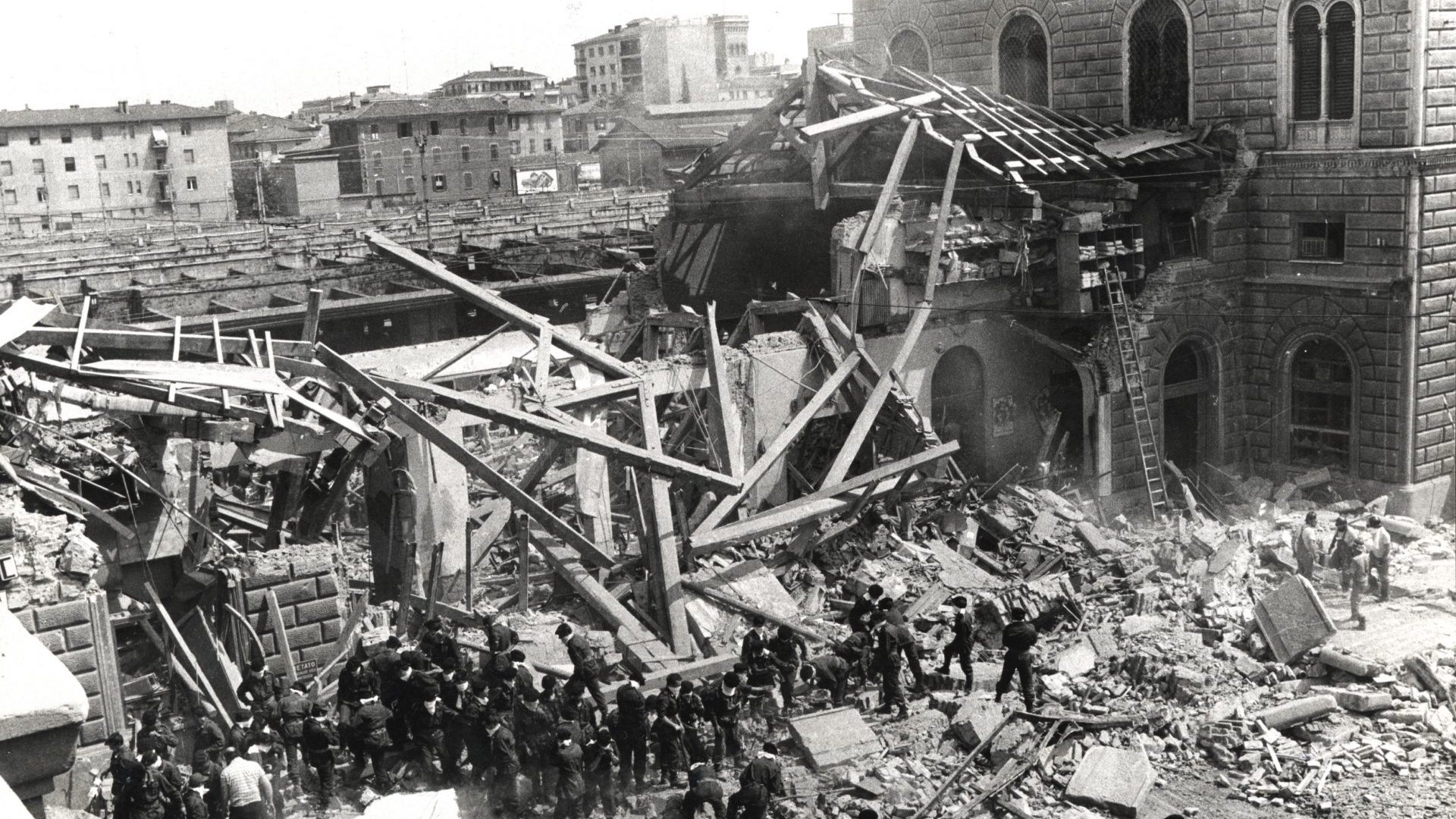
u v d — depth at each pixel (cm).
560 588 2844
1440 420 3644
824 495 3017
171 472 2422
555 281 5869
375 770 2069
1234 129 3791
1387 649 2528
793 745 2278
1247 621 2681
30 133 10025
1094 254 3597
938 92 3928
